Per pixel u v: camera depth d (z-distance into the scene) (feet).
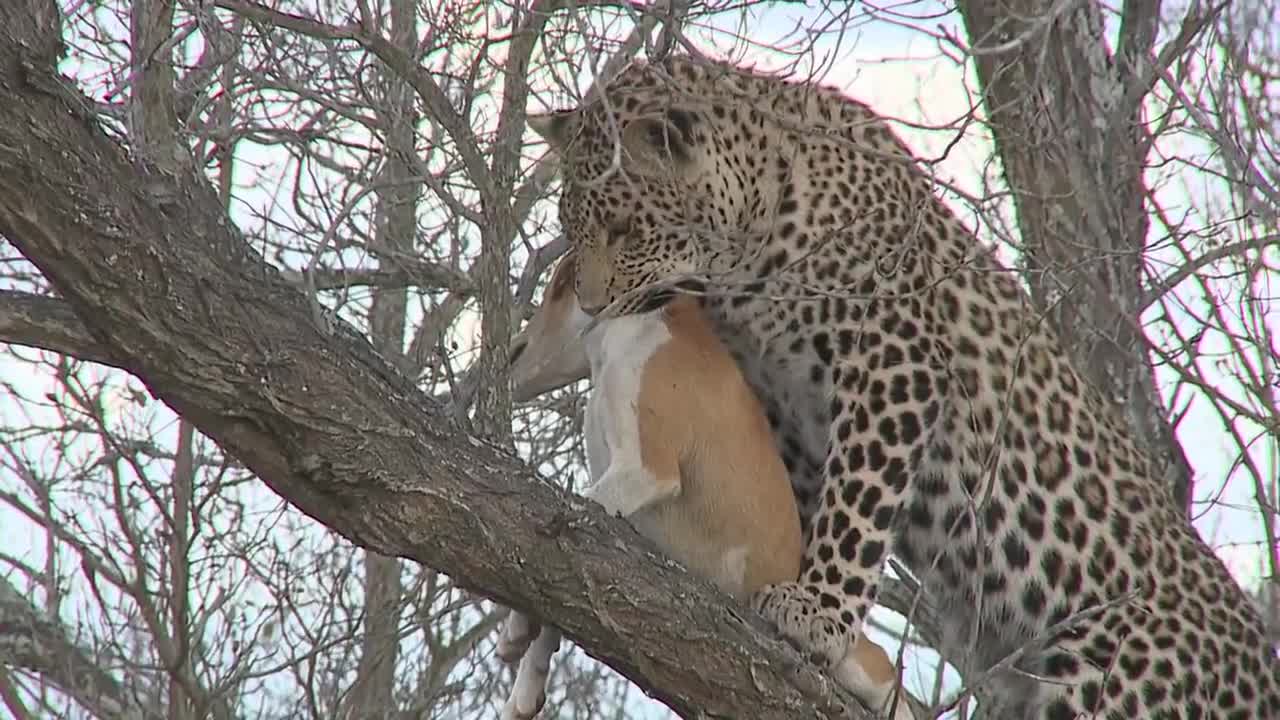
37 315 25.05
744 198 35.22
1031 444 35.86
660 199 34.17
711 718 27.35
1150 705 35.01
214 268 23.80
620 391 31.32
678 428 31.12
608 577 26.40
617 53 33.81
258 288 24.26
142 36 27.61
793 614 31.17
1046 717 35.40
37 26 24.66
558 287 34.53
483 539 25.57
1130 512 36.40
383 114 30.99
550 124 35.50
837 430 34.76
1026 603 35.55
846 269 34.88
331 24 29.58
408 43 33.37
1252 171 33.30
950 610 36.32
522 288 34.96
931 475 35.78
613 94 34.32
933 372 34.88
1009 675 35.76
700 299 35.45
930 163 27.81
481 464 25.77
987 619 35.78
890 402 34.65
